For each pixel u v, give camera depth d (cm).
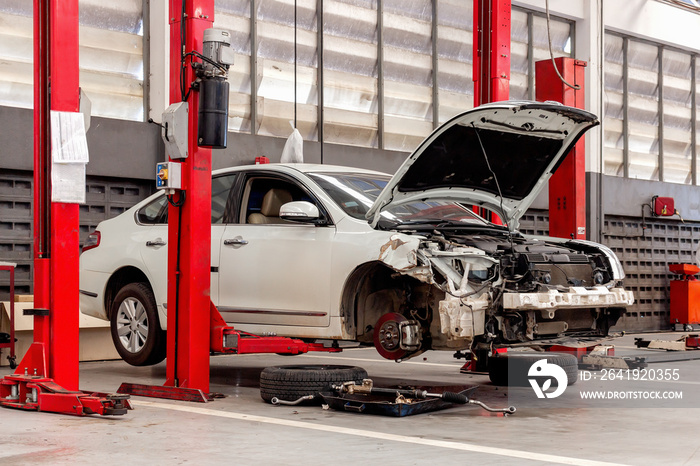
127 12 1038
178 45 609
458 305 534
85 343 889
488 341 544
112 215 998
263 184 678
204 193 606
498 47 833
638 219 1598
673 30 1656
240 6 1138
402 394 548
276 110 1173
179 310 608
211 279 671
